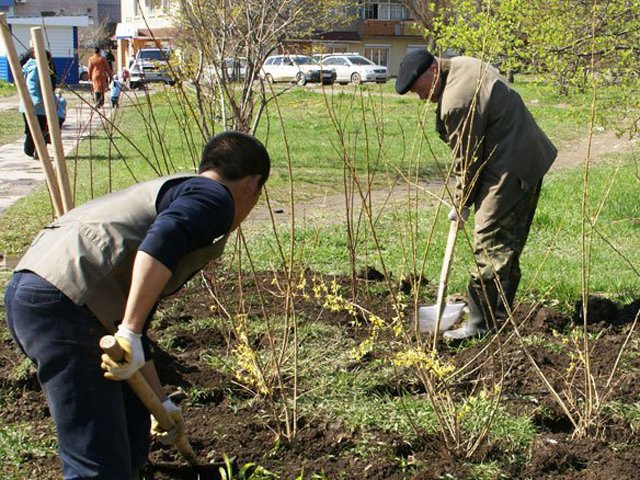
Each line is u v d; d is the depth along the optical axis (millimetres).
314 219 10008
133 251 3100
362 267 7156
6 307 3166
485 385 4449
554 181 12664
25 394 4727
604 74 9312
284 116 22578
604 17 9031
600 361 5133
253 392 4688
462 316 6012
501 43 8859
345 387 4699
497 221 5422
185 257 3168
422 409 4359
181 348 5469
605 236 8984
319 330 5566
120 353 2877
